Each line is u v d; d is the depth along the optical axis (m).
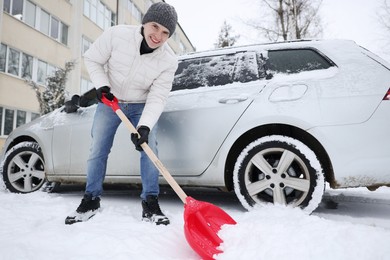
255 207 2.16
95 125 2.13
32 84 8.61
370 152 1.98
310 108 2.10
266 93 2.25
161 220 1.91
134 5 22.59
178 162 2.40
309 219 1.79
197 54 2.79
